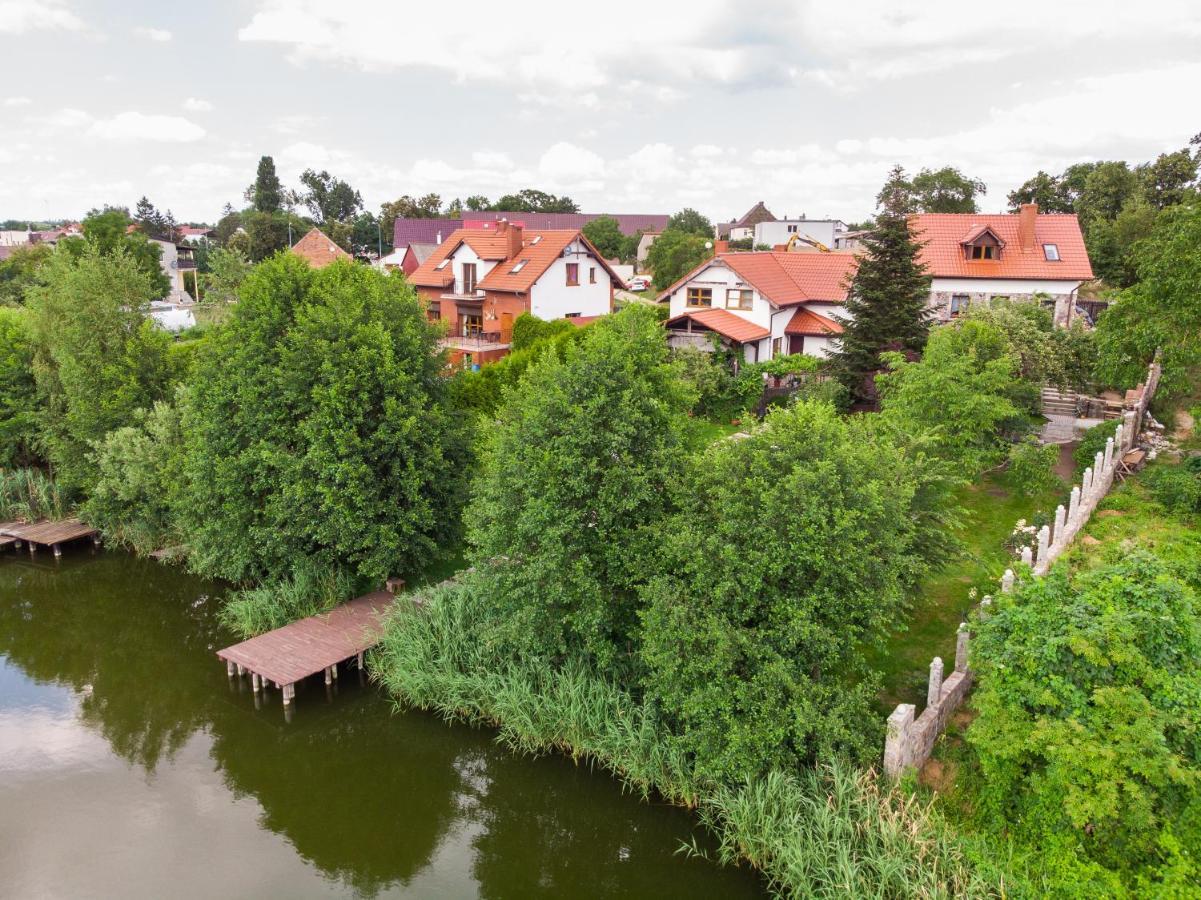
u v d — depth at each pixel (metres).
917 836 11.48
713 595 13.02
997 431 22.83
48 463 31.84
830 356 32.94
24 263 66.31
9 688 19.81
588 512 15.02
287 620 20.97
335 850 14.18
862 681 13.77
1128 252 44.81
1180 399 26.41
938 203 65.25
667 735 14.48
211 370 21.09
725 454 13.78
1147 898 9.59
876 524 13.17
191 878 13.39
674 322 38.47
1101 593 11.09
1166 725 9.84
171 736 17.69
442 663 17.77
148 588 25.19
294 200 126.38
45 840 14.30
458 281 48.50
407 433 19.61
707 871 13.05
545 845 14.20
